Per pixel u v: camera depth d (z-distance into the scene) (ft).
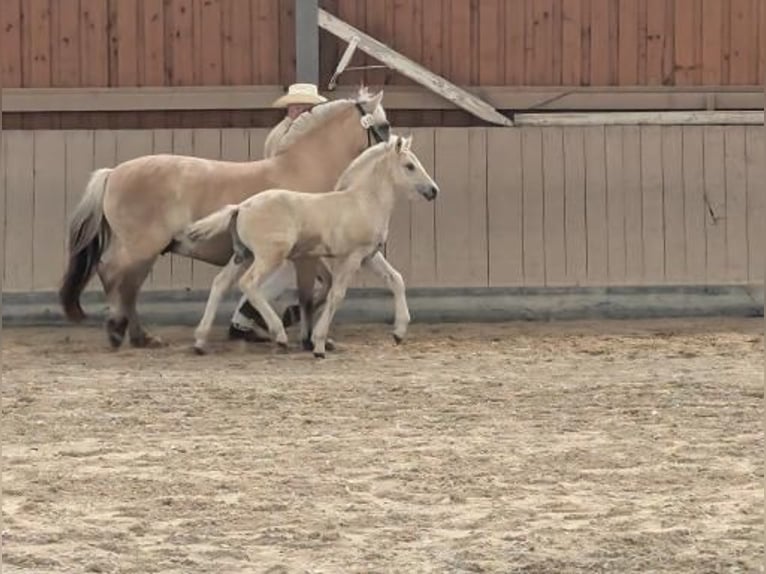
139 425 34.88
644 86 59.62
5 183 57.52
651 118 59.11
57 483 28.37
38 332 55.47
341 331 55.11
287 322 53.31
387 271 50.34
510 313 58.18
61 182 57.72
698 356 48.01
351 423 34.99
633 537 24.12
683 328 55.77
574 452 31.17
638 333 54.39
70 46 58.34
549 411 36.47
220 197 49.67
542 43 59.36
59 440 32.99
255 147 58.34
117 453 31.50
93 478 28.89
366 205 47.75
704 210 59.26
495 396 38.83
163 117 58.90
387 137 51.60
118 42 58.39
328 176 50.67
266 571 22.36
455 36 59.11
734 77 60.03
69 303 50.42
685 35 59.72
